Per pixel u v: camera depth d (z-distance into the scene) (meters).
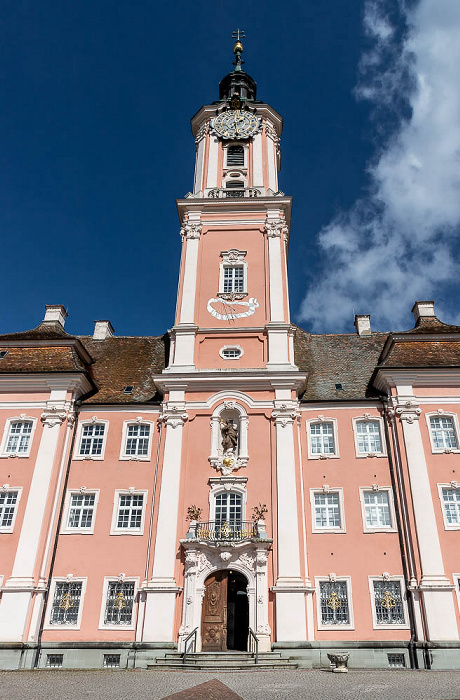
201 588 25.12
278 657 23.03
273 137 42.03
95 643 24.59
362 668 23.05
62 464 28.67
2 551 26.47
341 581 25.56
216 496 27.41
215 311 33.00
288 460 27.75
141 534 26.97
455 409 28.55
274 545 25.86
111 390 32.00
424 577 24.67
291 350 31.56
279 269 34.03
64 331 36.03
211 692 14.96
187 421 29.33
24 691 15.91
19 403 30.03
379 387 30.44
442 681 17.66
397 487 27.27
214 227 36.00
